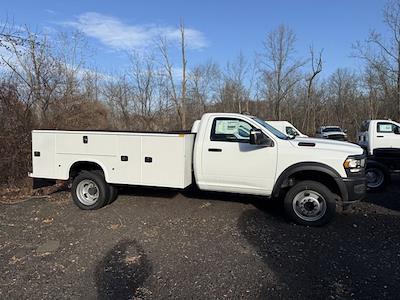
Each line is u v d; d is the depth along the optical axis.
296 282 3.87
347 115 41.66
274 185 6.04
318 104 42.31
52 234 5.54
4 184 9.19
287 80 39.56
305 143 5.94
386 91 32.78
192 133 6.76
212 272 4.13
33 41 11.42
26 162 9.66
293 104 41.88
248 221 6.11
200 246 4.96
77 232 5.61
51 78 15.05
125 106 26.78
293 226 5.84
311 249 4.83
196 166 6.52
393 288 3.71
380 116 35.09
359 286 3.76
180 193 8.13
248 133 6.26
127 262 4.44
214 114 6.51
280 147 5.98
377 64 31.70
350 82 41.66
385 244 5.00
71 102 14.88
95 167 7.20
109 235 5.45
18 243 5.16
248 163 6.16
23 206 7.36
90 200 7.02
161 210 6.80
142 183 6.60
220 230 5.64
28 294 3.65
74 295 3.62
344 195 5.68
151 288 3.75
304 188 5.83
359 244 5.01
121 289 3.74
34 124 10.73
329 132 29.33
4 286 3.83
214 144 6.38
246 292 3.65
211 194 8.02
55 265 4.37
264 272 4.12
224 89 39.00
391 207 7.09
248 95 39.50
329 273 4.08
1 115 9.76
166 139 6.41
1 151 9.26
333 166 5.71
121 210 6.83
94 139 6.81
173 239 5.25
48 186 9.47
